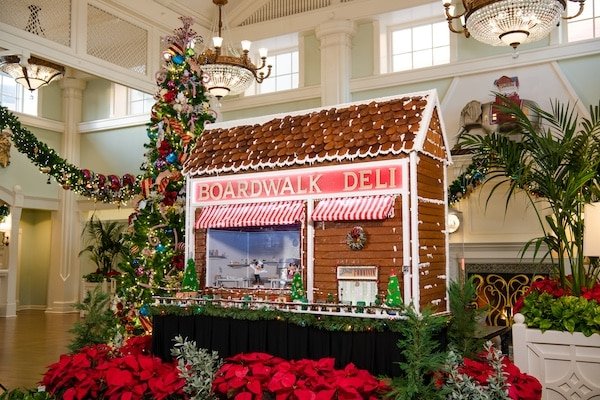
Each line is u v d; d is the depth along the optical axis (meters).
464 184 7.43
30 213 14.66
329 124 4.38
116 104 13.92
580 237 4.48
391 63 9.79
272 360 2.93
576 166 4.55
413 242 3.77
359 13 9.59
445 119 8.92
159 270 5.54
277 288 4.56
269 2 10.51
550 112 8.22
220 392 2.67
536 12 5.71
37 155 7.75
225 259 4.93
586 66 8.13
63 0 8.40
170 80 5.86
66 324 11.23
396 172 3.88
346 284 4.02
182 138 5.59
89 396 2.80
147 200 5.75
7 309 12.59
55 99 14.23
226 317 4.25
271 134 4.63
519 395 2.75
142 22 9.58
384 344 3.63
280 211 4.28
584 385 3.81
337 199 4.08
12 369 6.74
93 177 7.77
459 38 9.03
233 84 8.03
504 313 8.46
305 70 10.22
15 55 7.81
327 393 2.47
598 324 3.79
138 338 4.82
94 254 12.76
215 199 4.68
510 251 8.45
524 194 8.41
